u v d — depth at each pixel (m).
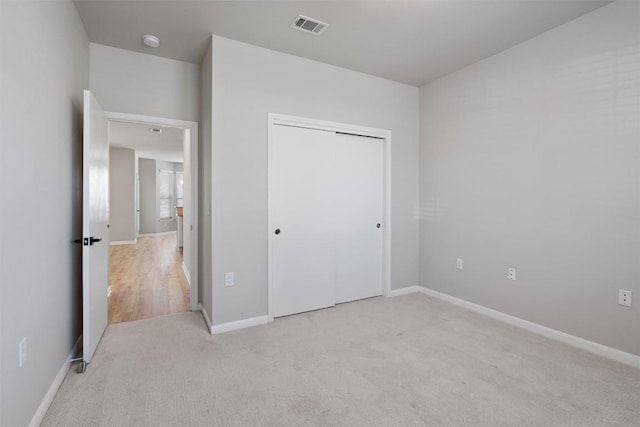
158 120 3.05
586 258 2.39
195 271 3.23
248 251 2.83
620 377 2.00
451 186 3.47
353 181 3.54
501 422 1.60
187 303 3.51
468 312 3.18
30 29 1.50
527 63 2.75
